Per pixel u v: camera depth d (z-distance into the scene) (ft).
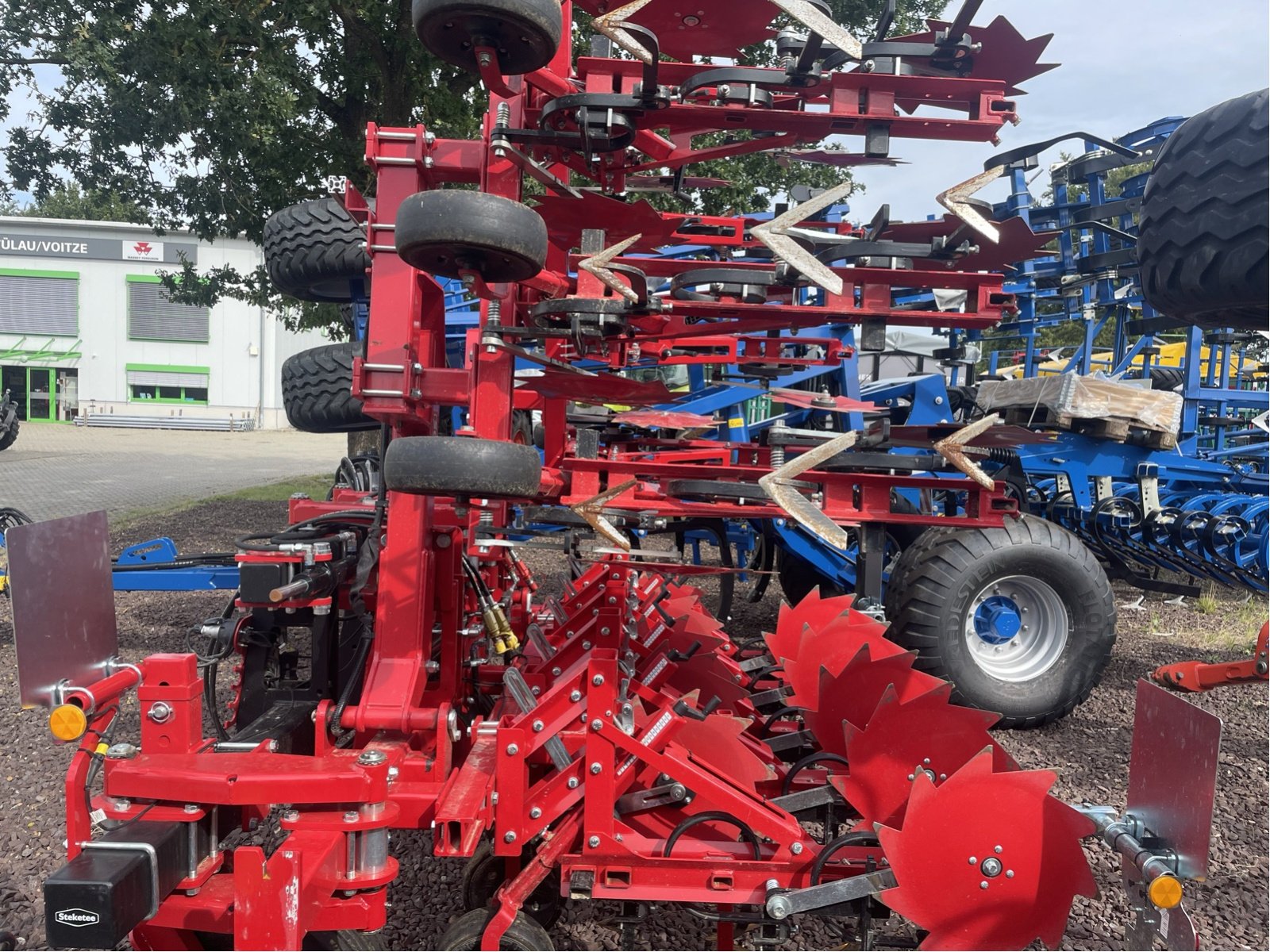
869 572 10.19
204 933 7.32
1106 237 24.64
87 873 5.94
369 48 33.06
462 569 10.95
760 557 23.44
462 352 20.26
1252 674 10.25
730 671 12.16
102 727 7.23
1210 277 5.95
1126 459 20.03
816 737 9.73
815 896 7.08
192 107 27.50
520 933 7.29
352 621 11.51
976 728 7.95
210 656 10.84
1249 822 12.29
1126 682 19.21
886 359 25.11
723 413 19.63
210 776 6.63
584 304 7.87
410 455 7.07
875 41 8.14
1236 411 32.68
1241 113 5.78
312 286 16.29
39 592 6.66
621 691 8.90
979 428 8.34
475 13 6.72
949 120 8.13
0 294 125.39
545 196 8.11
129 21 29.32
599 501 7.97
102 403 127.95
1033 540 15.47
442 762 8.04
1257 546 23.35
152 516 37.65
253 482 53.83
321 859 6.40
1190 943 6.15
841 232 15.53
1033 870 6.84
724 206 34.06
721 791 7.64
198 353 130.31
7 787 12.27
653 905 7.92
